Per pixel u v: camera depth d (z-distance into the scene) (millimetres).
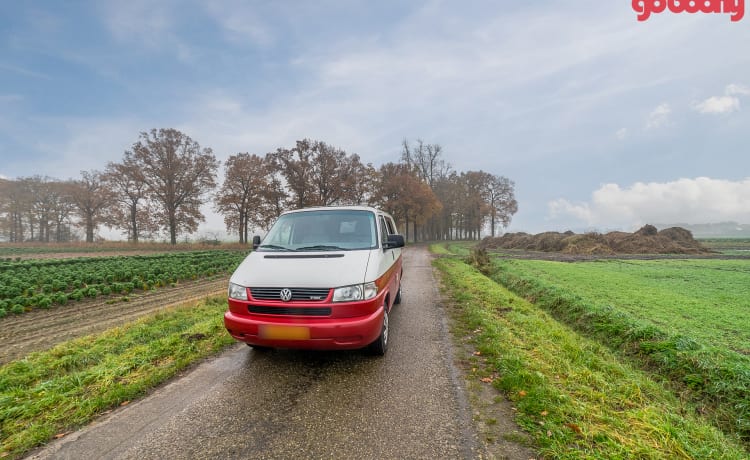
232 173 47375
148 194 46750
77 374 3891
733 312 6543
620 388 3500
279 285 3783
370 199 49500
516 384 3459
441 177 65562
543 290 8906
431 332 5547
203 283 12867
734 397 3383
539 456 2422
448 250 33281
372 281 3926
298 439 2707
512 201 75938
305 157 46688
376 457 2461
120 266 16188
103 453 2586
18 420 3053
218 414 3117
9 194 65250
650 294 8359
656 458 2363
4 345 5832
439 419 2951
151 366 4195
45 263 17422
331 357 4465
